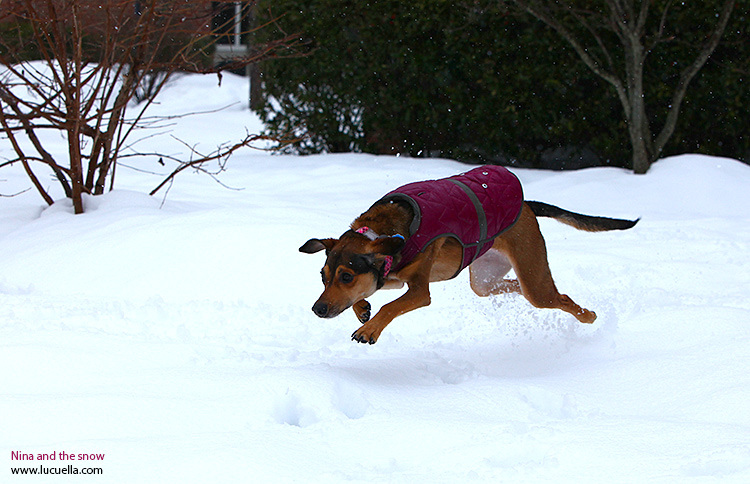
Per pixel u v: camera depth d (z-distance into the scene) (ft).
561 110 35.01
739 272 19.30
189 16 25.12
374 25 35.73
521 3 31.24
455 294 18.40
